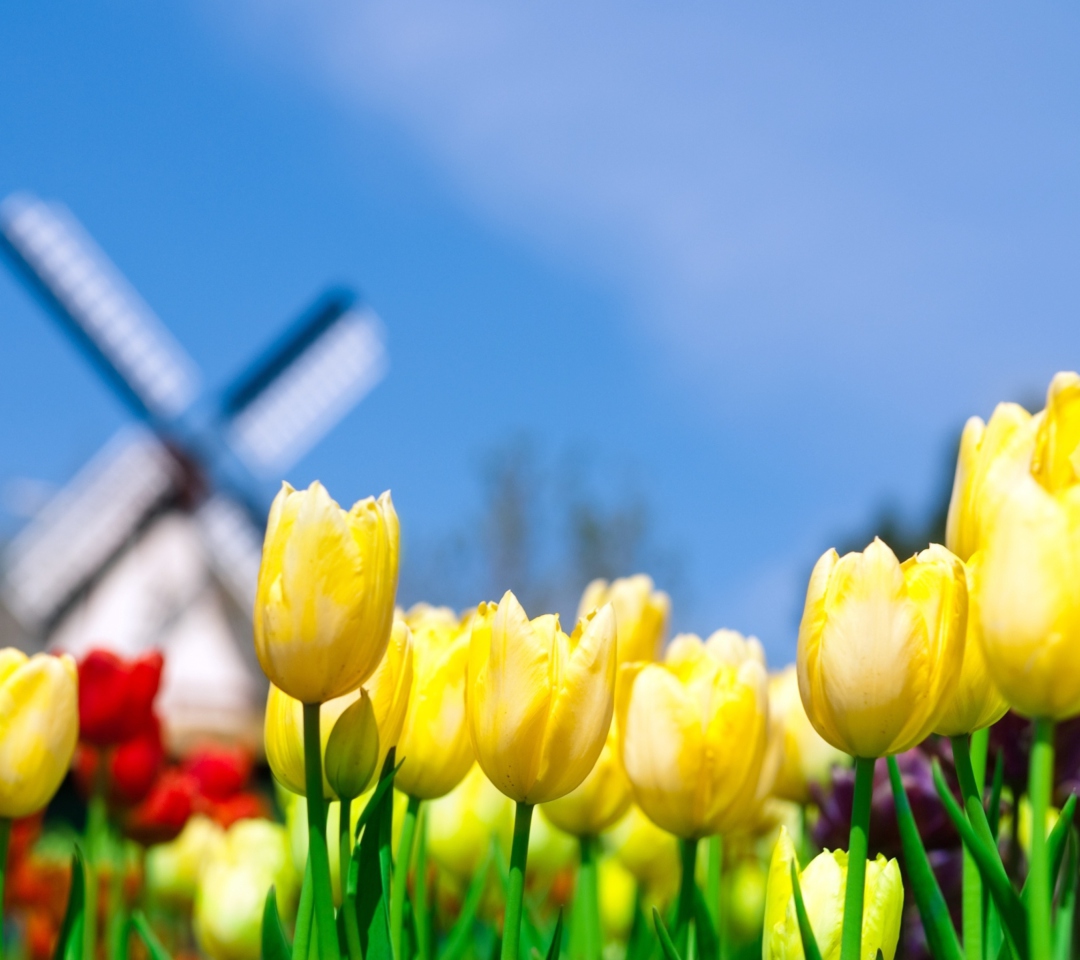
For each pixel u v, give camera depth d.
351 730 1.00
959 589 0.94
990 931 0.98
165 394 15.87
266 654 0.97
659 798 1.04
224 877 1.29
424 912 1.15
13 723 1.03
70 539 15.73
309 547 0.97
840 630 0.93
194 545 15.92
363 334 16.44
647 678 1.05
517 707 0.97
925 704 0.93
